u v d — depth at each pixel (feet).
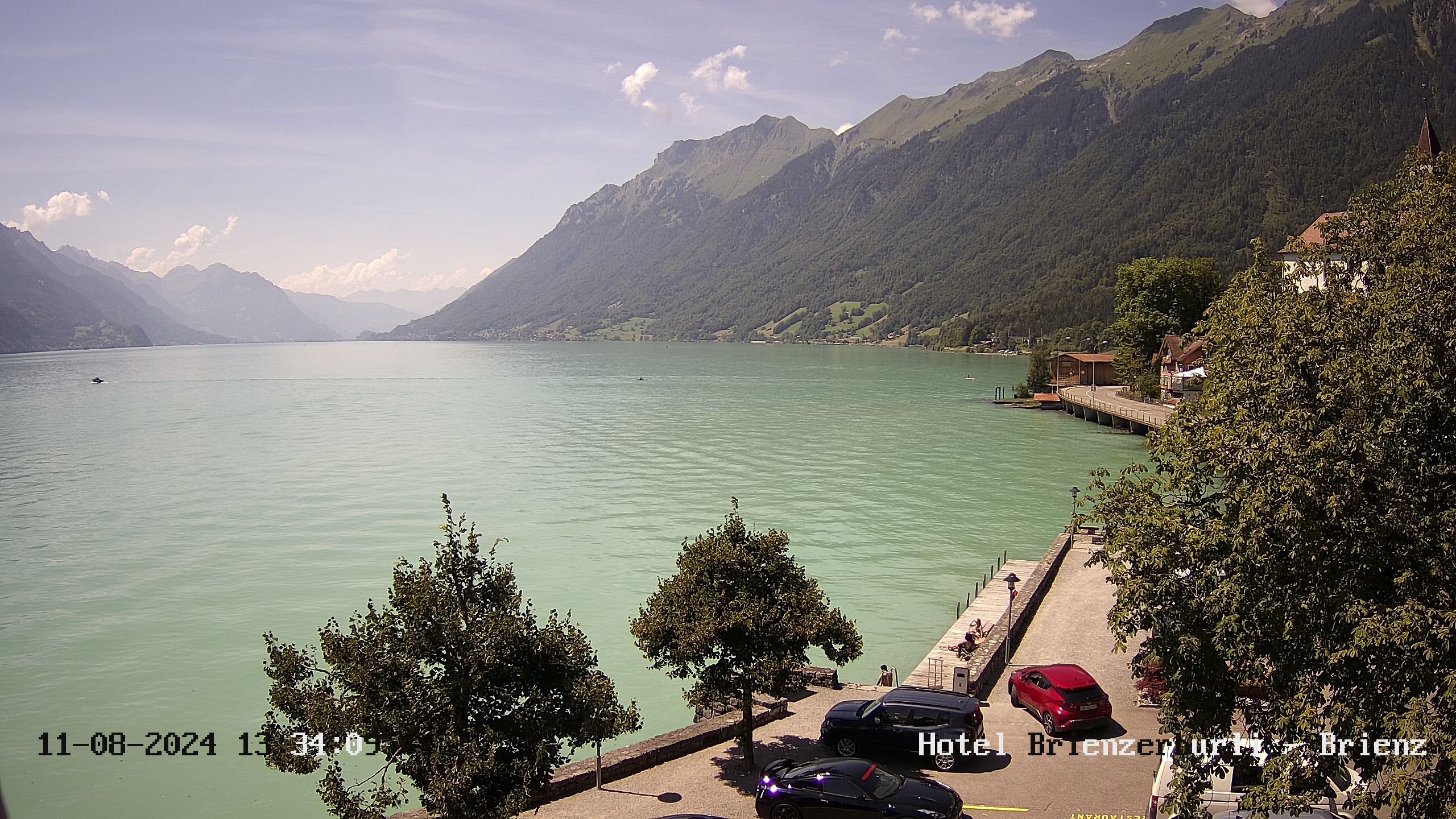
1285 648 64.39
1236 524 67.77
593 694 72.02
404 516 257.14
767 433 430.20
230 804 107.04
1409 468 63.46
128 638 161.99
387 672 66.18
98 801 108.06
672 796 84.64
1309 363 69.41
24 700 136.98
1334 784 66.39
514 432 442.50
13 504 278.87
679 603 91.45
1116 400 463.83
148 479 319.06
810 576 193.26
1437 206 78.69
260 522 251.19
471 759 63.77
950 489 290.15
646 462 346.95
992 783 83.15
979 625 137.49
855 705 95.61
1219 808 67.82
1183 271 493.77
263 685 142.00
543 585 191.21
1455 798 54.13
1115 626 73.15
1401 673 58.54
